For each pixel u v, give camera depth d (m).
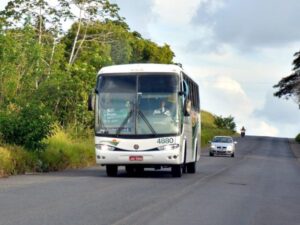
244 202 17.41
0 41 30.72
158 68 25.39
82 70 41.56
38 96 31.25
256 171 33.25
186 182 23.47
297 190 22.03
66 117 40.84
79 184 21.20
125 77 25.36
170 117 24.97
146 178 25.20
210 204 16.52
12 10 48.91
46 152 29.61
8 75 30.25
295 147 83.38
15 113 28.81
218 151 55.56
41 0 49.16
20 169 26.25
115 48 56.12
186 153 27.09
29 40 32.56
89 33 56.25
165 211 14.67
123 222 12.57
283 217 14.72
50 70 34.88
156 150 24.80
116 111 25.14
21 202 15.58
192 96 29.22
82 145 36.09
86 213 13.79
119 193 18.41
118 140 24.91
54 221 12.47
